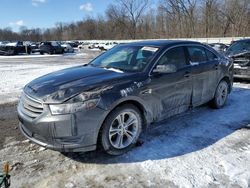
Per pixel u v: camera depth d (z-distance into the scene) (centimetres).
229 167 367
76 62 2034
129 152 409
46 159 391
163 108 461
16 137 470
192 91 521
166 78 457
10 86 937
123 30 7844
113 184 332
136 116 416
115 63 482
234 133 482
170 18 6188
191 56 534
